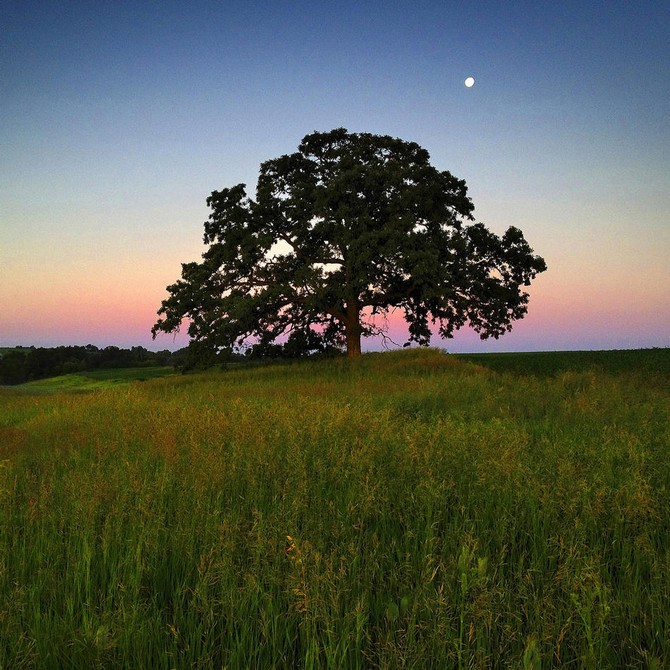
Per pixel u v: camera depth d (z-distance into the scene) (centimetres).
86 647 302
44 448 935
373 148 3216
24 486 631
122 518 473
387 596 366
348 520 469
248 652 324
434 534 447
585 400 1313
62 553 430
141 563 397
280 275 3159
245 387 2145
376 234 2791
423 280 2727
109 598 353
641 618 334
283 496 521
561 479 534
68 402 1712
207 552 401
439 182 3103
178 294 3139
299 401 1325
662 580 363
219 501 523
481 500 524
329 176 3228
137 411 1329
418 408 1380
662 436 805
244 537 431
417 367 2561
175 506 524
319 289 2962
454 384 1822
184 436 876
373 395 1700
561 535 421
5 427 1190
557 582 346
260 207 3147
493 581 359
